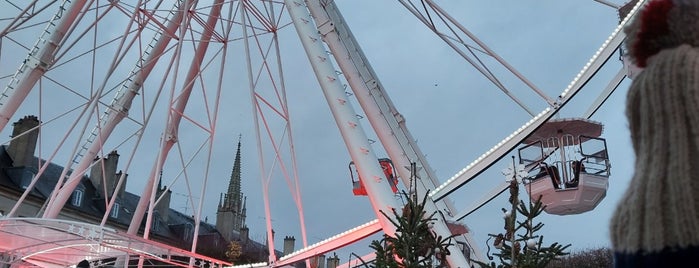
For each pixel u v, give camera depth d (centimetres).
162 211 7956
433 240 1205
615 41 2252
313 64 2505
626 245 169
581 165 2083
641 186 170
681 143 164
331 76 2464
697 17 182
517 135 2298
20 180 5959
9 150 6209
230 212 8994
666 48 185
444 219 2231
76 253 3058
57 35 2800
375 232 2528
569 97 2286
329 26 2691
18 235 2523
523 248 1094
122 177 2994
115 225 6950
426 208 2194
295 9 2650
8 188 5766
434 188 2548
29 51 2803
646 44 191
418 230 1187
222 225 8912
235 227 9512
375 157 2311
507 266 1078
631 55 197
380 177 2275
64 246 2758
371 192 2253
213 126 3225
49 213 2989
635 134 188
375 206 2230
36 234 2530
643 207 167
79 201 6631
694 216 156
